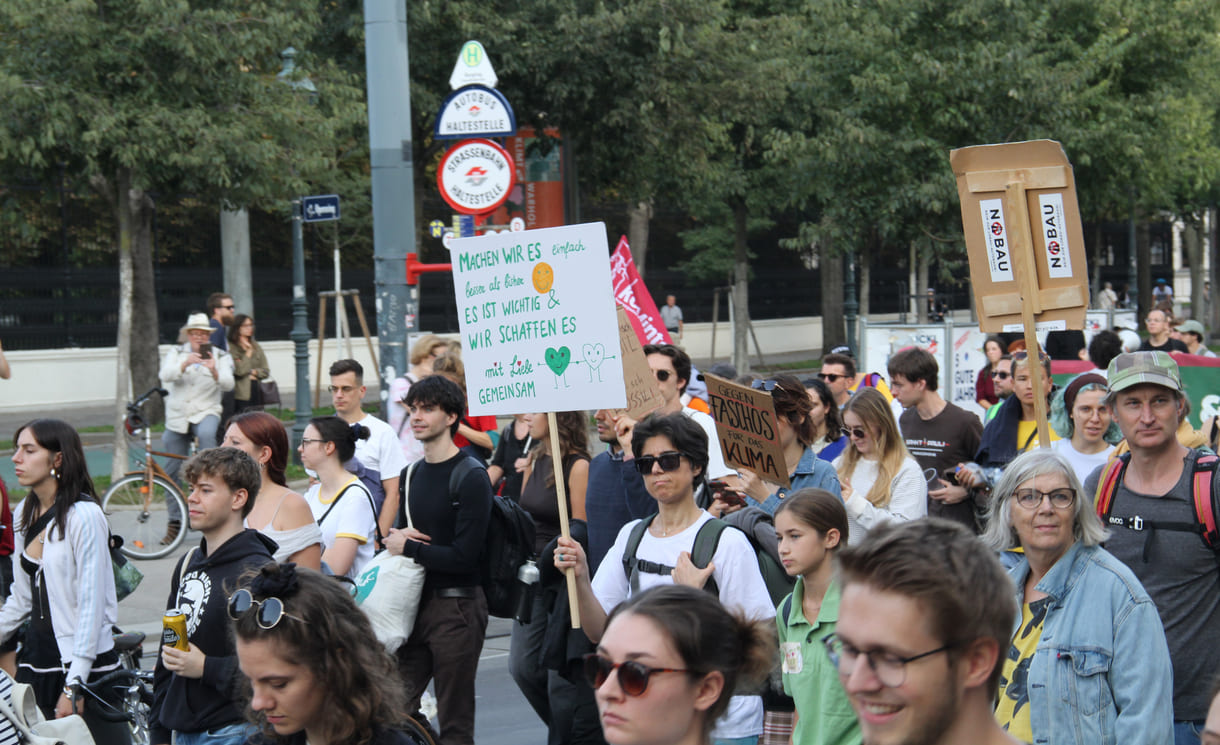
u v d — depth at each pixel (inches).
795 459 228.2
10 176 631.8
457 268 218.5
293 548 216.1
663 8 797.9
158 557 474.0
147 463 478.3
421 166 872.9
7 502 281.7
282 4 614.2
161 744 175.9
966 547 79.9
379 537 262.8
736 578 181.5
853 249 908.6
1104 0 813.9
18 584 232.2
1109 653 145.0
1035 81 761.6
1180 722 170.4
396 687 125.1
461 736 239.1
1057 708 146.4
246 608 120.4
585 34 800.9
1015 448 272.1
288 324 1101.7
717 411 221.9
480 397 216.8
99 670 233.6
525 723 291.1
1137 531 174.4
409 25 774.5
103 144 570.3
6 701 198.4
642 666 99.0
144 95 572.1
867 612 78.8
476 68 524.4
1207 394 361.4
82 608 221.3
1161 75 900.0
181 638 168.2
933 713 78.0
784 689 169.3
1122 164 844.0
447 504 234.2
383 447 299.7
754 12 1069.8
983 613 78.0
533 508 269.4
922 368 284.5
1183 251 2304.4
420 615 238.5
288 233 1110.4
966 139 802.2
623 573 193.5
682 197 1115.9
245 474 178.5
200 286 1035.9
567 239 210.1
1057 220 215.9
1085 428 241.3
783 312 1558.8
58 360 943.0
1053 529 149.1
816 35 871.7
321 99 683.4
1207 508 169.8
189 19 570.9
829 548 164.6
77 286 964.6
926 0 778.2
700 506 230.5
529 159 903.7
